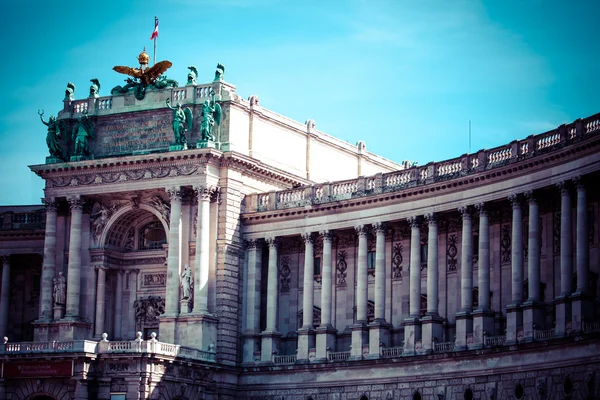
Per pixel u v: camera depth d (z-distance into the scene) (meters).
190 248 125.50
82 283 130.12
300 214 124.94
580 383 94.75
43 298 129.75
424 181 114.69
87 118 131.75
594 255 100.62
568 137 100.19
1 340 141.00
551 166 101.50
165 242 132.25
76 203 129.88
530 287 102.38
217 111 126.94
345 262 124.50
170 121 128.75
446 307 115.19
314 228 123.88
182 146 125.88
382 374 115.00
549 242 105.69
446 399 108.94
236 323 125.88
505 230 110.69
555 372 98.00
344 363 117.88
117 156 128.12
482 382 105.81
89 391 116.88
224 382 124.25
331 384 119.06
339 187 123.25
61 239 131.38
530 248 103.06
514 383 102.50
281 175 131.88
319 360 120.81
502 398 103.62
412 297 114.69
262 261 128.88
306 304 123.38
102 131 132.00
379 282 118.06
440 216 115.12
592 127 97.62
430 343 111.75
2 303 142.00
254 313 126.62
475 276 113.56
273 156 132.75
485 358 105.62
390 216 117.75
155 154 125.56
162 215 127.94
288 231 125.62
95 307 129.88
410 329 113.50
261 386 124.19
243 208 128.12
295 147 136.50
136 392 115.56
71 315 128.12
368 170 151.38
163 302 130.62
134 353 115.69
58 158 131.75
